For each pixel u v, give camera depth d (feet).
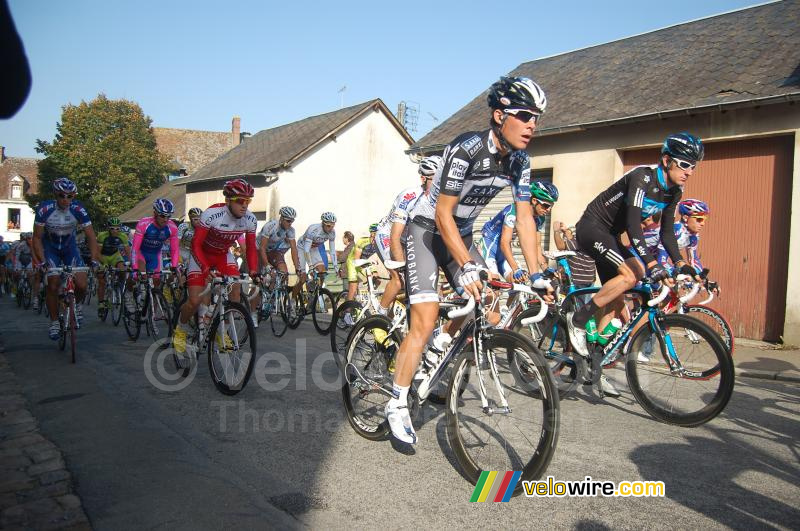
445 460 9.68
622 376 15.01
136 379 15.52
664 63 29.53
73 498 8.09
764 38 26.99
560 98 31.19
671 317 11.85
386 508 7.92
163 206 22.11
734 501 8.15
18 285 39.17
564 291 16.37
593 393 14.28
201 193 74.54
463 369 8.87
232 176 64.44
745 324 23.86
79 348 20.56
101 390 14.29
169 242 24.49
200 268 15.53
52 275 19.47
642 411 12.73
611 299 12.53
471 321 9.12
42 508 7.79
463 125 35.86
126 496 8.19
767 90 22.53
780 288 22.97
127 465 9.36
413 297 9.39
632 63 31.45
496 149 8.83
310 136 62.85
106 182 123.24
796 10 28.07
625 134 27.04
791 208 22.03
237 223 15.79
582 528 7.37
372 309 18.70
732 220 24.18
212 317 14.62
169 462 9.51
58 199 19.58
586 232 13.48
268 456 9.82
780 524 7.46
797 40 25.52
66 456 9.76
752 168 23.66
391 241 15.98
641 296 12.54
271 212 60.13
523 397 8.12
